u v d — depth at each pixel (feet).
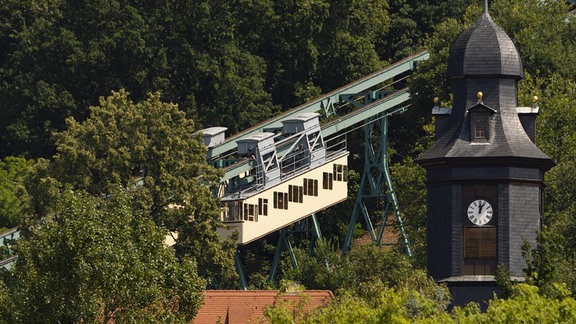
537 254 471.21
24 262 458.50
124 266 451.12
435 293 503.20
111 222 458.50
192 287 458.50
